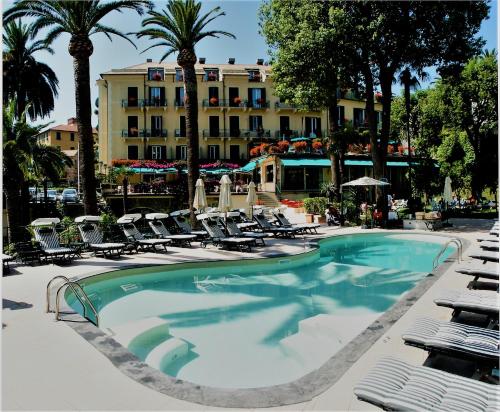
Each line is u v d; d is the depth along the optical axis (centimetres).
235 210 2239
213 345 664
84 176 1595
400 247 1645
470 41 2169
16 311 707
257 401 385
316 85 2261
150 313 836
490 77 3262
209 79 4541
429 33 2102
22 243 1261
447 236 1683
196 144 1895
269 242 1630
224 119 4569
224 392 404
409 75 2623
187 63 1886
